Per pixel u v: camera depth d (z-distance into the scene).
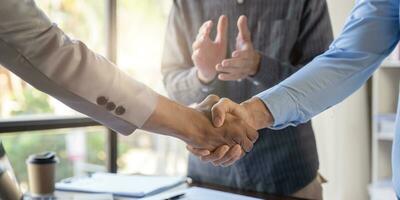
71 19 1.83
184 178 1.40
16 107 1.60
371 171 2.50
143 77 1.71
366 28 1.02
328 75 1.03
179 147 2.14
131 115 0.87
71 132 1.74
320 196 1.41
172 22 1.48
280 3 1.33
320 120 2.15
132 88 0.87
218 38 1.33
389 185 2.33
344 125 2.30
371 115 2.47
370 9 1.02
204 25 1.36
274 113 1.03
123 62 1.85
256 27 1.36
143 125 0.90
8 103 1.59
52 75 0.79
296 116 1.04
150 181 1.32
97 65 0.82
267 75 1.25
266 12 1.34
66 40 0.81
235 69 1.24
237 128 1.03
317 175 1.41
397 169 0.86
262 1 1.34
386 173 2.42
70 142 1.76
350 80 1.04
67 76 0.80
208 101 1.08
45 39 0.77
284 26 1.32
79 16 1.83
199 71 1.33
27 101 1.61
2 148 1.10
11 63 0.77
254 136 1.05
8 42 0.74
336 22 1.87
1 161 1.05
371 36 1.02
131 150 2.07
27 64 0.77
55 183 1.25
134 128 0.89
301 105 1.03
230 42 1.36
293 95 1.03
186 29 1.46
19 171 1.28
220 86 1.33
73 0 1.83
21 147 1.56
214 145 1.03
